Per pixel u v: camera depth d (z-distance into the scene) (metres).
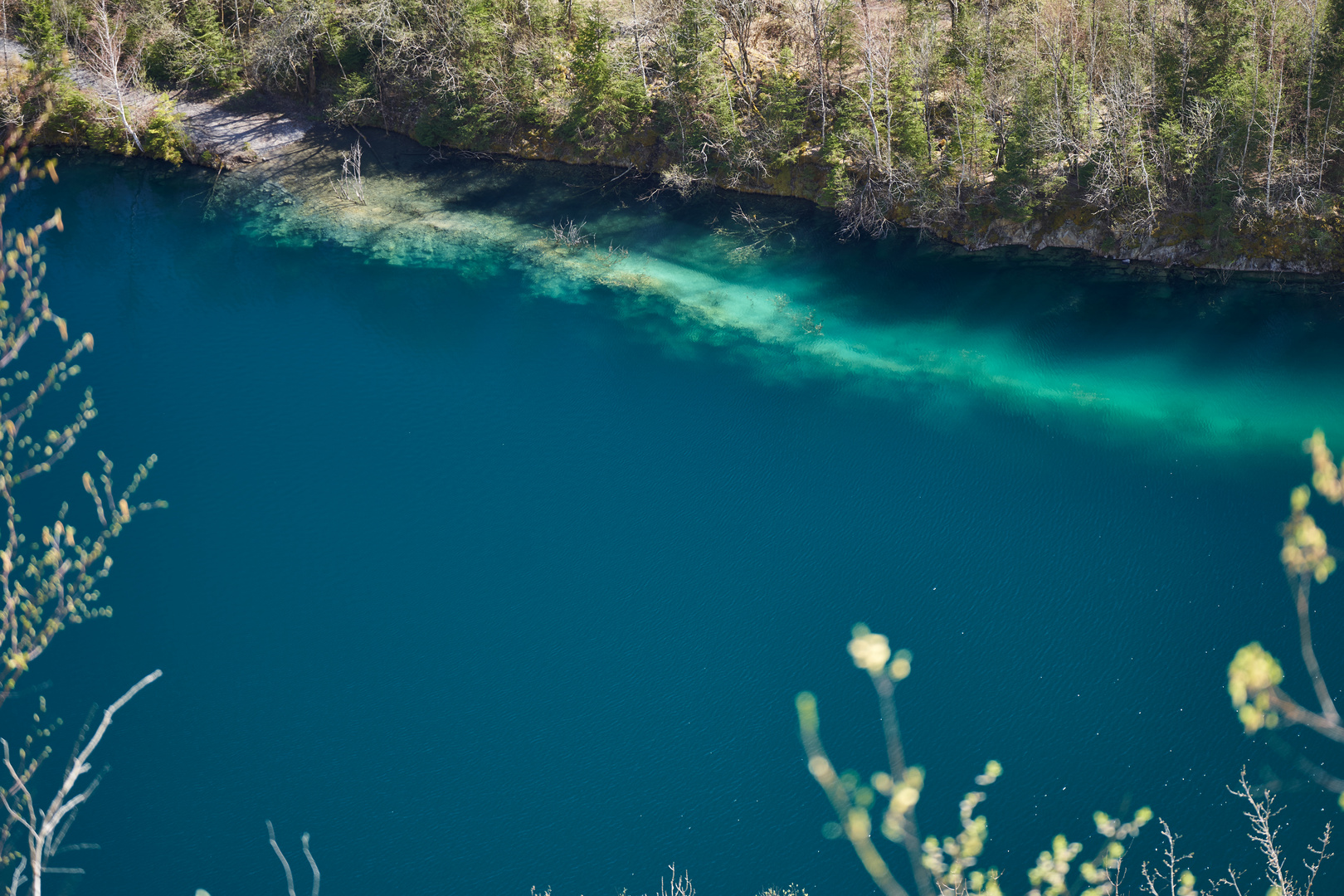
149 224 65.19
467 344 52.78
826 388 48.53
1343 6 49.00
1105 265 55.12
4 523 40.91
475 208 65.44
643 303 56.00
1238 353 48.66
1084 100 54.88
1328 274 51.78
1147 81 55.41
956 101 58.16
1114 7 57.50
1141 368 48.47
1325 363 47.34
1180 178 54.56
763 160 64.12
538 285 58.12
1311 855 26.03
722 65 64.19
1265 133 50.09
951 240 58.78
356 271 59.91
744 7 64.69
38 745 32.72
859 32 60.78
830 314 54.25
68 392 48.84
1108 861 11.02
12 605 10.66
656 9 65.50
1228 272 53.00
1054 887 10.98
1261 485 40.47
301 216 65.38
